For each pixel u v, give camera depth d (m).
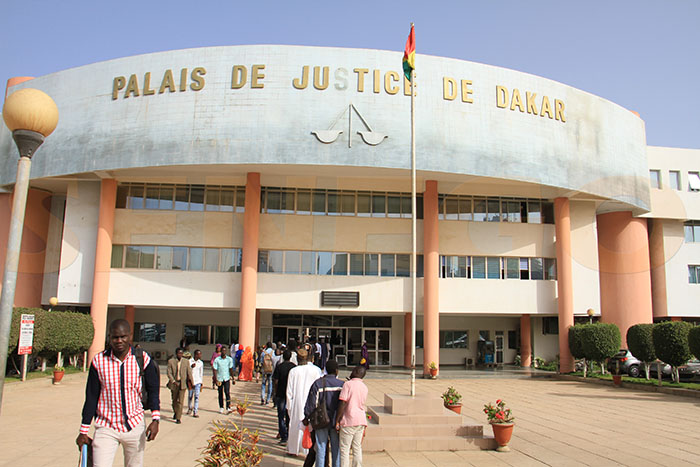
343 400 7.59
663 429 12.35
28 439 10.23
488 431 11.04
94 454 5.12
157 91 24.92
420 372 28.70
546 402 17.44
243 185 28.17
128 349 5.33
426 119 24.80
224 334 33.09
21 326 18.80
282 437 10.23
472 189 28.45
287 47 24.72
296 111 24.25
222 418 13.23
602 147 28.36
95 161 25.12
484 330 34.78
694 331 18.78
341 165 24.05
